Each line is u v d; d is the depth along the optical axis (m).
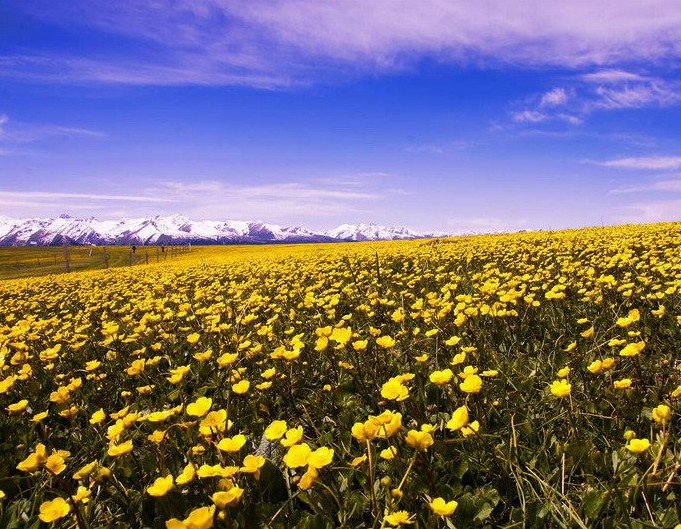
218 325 5.86
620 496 1.91
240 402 3.68
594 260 9.11
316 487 2.22
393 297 7.67
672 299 5.26
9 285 23.17
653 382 3.18
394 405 3.12
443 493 2.17
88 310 9.93
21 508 2.49
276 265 18.05
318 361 4.46
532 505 2.04
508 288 6.44
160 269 25.61
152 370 4.82
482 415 2.77
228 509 2.07
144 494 2.42
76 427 3.55
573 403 2.87
